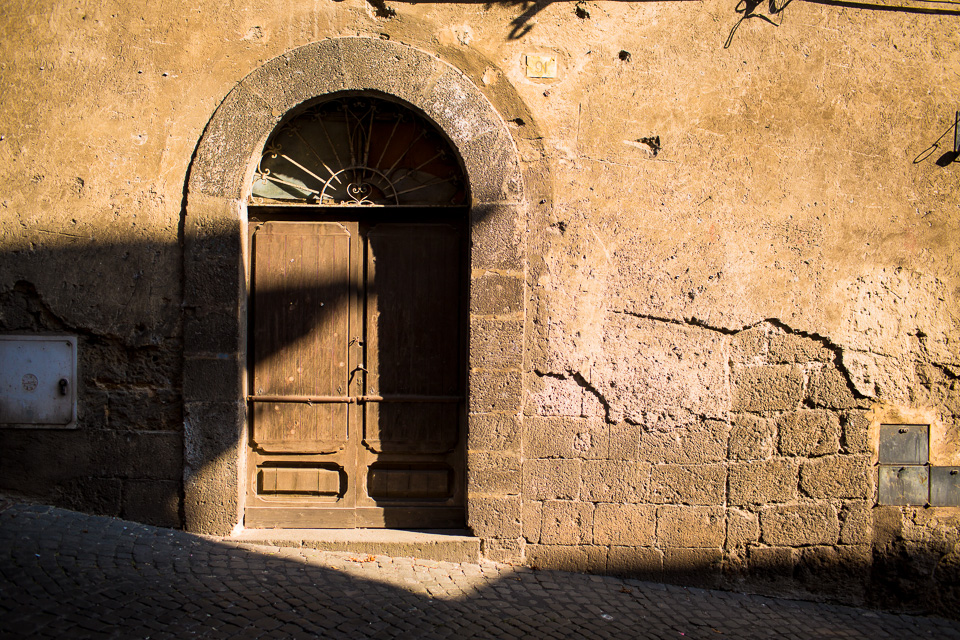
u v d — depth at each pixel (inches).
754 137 171.8
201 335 165.5
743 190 171.8
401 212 175.2
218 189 165.5
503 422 168.4
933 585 176.9
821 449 174.6
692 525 172.4
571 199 169.5
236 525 168.4
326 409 175.2
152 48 166.7
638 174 170.6
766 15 171.9
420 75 166.7
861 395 174.7
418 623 138.5
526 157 169.0
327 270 174.7
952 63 175.9
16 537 151.9
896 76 174.7
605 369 170.4
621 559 171.6
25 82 166.4
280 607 138.0
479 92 167.6
